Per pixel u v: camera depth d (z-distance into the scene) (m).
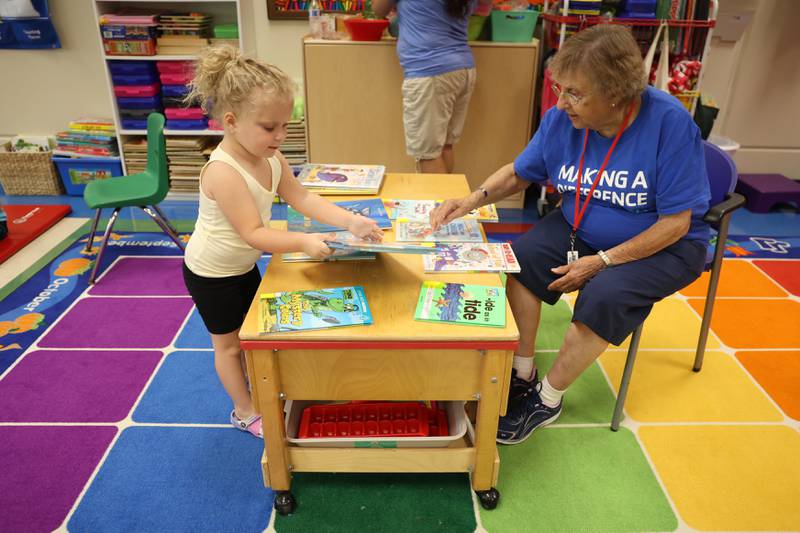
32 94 3.59
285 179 1.51
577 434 1.78
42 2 3.29
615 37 1.35
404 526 1.47
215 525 1.47
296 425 1.56
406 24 2.64
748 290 2.57
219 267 1.45
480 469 1.47
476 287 1.37
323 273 1.44
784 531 1.46
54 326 2.24
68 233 3.02
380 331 1.22
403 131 3.15
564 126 1.65
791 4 3.30
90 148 3.42
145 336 2.19
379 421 1.55
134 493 1.55
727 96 3.54
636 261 1.59
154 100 3.32
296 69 3.54
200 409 1.85
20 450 1.67
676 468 1.65
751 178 3.54
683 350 2.17
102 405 1.85
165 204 3.40
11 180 3.44
